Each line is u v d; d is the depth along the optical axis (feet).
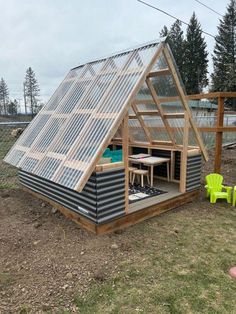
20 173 19.94
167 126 19.01
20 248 12.12
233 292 9.33
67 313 8.37
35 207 16.69
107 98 14.25
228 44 123.54
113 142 23.86
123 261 11.11
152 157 21.65
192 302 8.82
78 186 11.65
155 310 8.48
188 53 132.16
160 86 16.97
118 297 9.06
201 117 36.14
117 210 13.55
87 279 9.96
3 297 9.05
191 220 15.52
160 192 18.26
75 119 15.49
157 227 14.46
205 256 11.60
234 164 30.76
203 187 22.08
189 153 17.92
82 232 13.42
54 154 14.85
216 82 121.80
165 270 10.57
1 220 14.99
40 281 9.86
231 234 13.75
